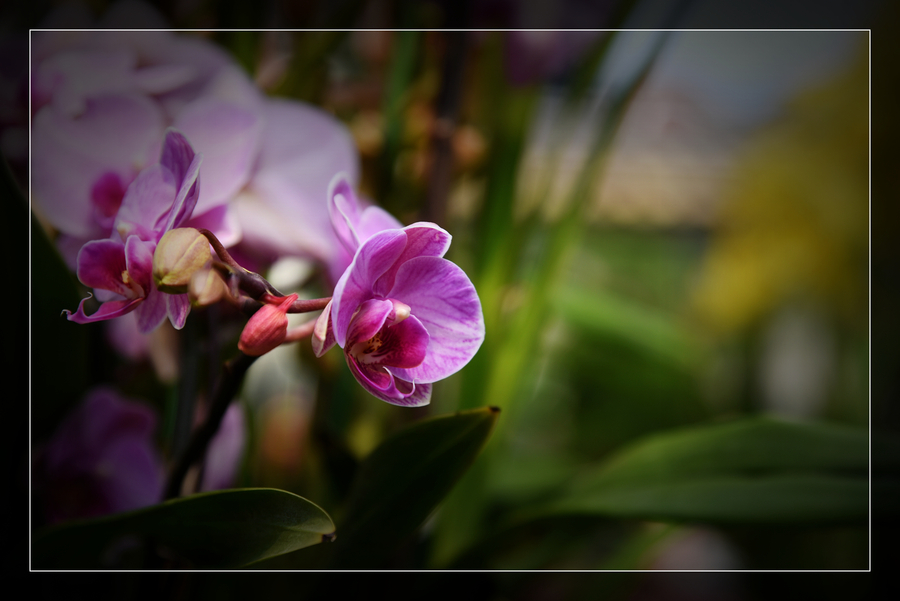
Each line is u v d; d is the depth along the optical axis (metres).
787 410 1.53
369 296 0.65
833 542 1.21
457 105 0.77
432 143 0.77
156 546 0.68
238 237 0.71
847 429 0.76
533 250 0.86
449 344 0.65
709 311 1.72
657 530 0.84
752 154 1.62
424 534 0.80
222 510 0.63
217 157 0.72
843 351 1.48
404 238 0.64
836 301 1.47
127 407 0.73
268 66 0.81
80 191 0.71
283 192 0.74
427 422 0.66
